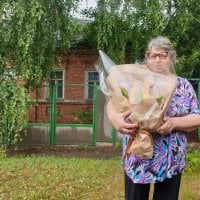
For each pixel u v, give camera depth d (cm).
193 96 344
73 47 1805
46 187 773
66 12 1316
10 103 1230
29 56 1241
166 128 317
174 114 331
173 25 1420
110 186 795
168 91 319
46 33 1279
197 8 1432
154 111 311
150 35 1365
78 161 1057
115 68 340
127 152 328
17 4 1193
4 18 1225
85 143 1519
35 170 918
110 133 1504
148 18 1323
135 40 1409
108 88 338
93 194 740
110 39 1402
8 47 1257
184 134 341
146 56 346
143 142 314
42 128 1510
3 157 1134
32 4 1190
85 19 1484
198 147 1420
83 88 1853
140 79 327
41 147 1470
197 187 782
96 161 1064
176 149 334
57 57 1376
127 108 319
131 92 320
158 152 329
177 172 336
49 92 1561
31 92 1358
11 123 1240
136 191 341
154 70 338
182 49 1509
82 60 1881
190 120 329
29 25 1201
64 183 805
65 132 1521
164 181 339
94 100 1500
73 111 1734
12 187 780
